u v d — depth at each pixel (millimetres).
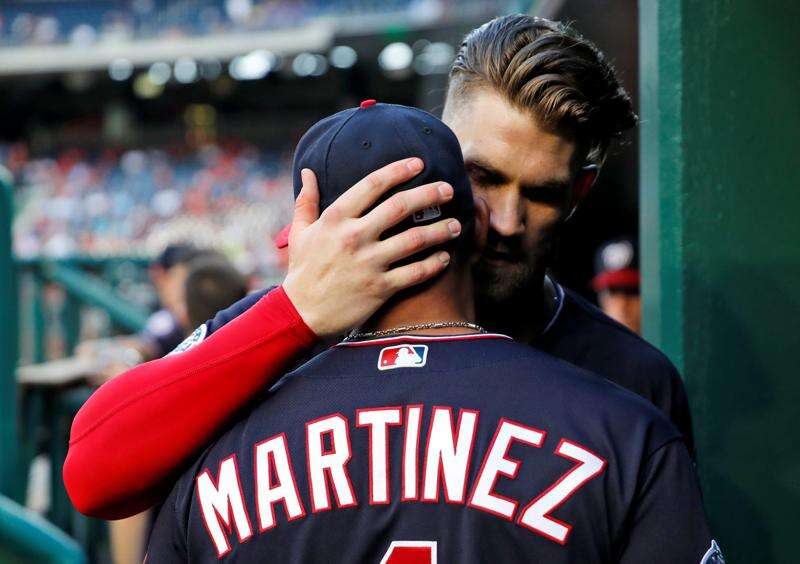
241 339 1301
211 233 26188
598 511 1182
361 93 33469
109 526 4559
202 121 34000
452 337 1306
